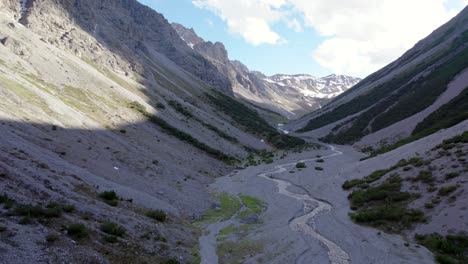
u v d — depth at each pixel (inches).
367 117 7219.5
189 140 3882.9
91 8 6860.2
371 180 2117.4
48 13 4931.1
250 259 1146.7
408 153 2324.1
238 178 3061.0
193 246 1217.4
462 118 3070.9
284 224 1617.9
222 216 1736.0
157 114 4195.4
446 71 6599.4
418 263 1088.8
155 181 1988.2
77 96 3208.7
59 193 1135.0
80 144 2006.6
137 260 900.6
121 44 7047.2
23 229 797.9
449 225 1253.1
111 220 1077.8
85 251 811.4
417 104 5826.8
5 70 2593.5
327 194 2274.9
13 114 1850.4
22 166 1173.1
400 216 1461.6
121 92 4136.3
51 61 3580.2
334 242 1358.3
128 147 2491.4
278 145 5999.0
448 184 1526.8
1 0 4301.2
